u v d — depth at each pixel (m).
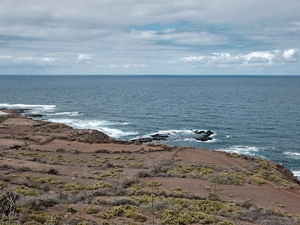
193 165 37.75
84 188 27.05
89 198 23.09
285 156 54.50
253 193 28.25
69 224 16.92
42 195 23.12
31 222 16.23
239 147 59.41
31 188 25.69
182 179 31.55
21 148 46.28
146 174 32.12
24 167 34.06
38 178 29.88
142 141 62.53
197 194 26.03
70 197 23.03
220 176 32.22
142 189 26.22
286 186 31.02
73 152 44.62
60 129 63.16
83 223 17.11
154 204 21.72
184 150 47.25
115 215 19.47
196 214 20.08
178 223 18.45
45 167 35.47
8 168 33.66
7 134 57.09
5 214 16.69
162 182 30.14
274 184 31.66
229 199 25.88
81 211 19.86
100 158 41.84
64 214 18.84
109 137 61.19
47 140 52.44
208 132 70.00
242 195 27.47
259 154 55.47
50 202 20.66
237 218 20.55
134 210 20.36
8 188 24.27
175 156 43.28
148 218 19.19
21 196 21.16
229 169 36.31
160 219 19.05
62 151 45.19
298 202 26.66
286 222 20.17
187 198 24.75
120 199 22.27
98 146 49.47
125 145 50.75
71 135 57.22
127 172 34.06
